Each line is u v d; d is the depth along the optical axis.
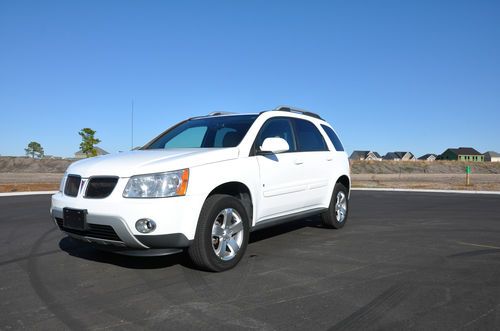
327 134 6.86
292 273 4.34
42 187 17.97
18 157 56.56
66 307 3.40
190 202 4.02
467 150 106.94
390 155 115.19
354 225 7.47
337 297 3.62
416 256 5.09
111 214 3.84
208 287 3.87
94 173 4.14
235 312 3.28
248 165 4.79
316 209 6.29
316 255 5.12
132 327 3.01
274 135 5.50
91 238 4.13
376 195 14.28
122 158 4.40
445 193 15.31
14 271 4.44
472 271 4.43
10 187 17.67
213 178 4.28
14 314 3.26
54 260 4.88
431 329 2.97
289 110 6.22
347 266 4.62
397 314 3.24
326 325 3.04
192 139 5.45
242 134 5.07
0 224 7.60
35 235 6.48
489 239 6.19
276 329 2.97
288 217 5.62
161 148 5.48
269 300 3.54
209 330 2.95
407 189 16.98
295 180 5.66
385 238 6.23
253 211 4.86
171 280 4.08
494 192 15.26
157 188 3.91
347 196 7.23
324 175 6.41
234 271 4.39
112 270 4.43
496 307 3.39
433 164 72.00
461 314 3.24
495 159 119.38
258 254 5.17
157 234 3.84
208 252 4.16
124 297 3.62
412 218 8.40
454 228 7.17
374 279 4.14
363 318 3.17
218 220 4.39
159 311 3.30
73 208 4.12
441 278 4.18
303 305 3.43
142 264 4.64
